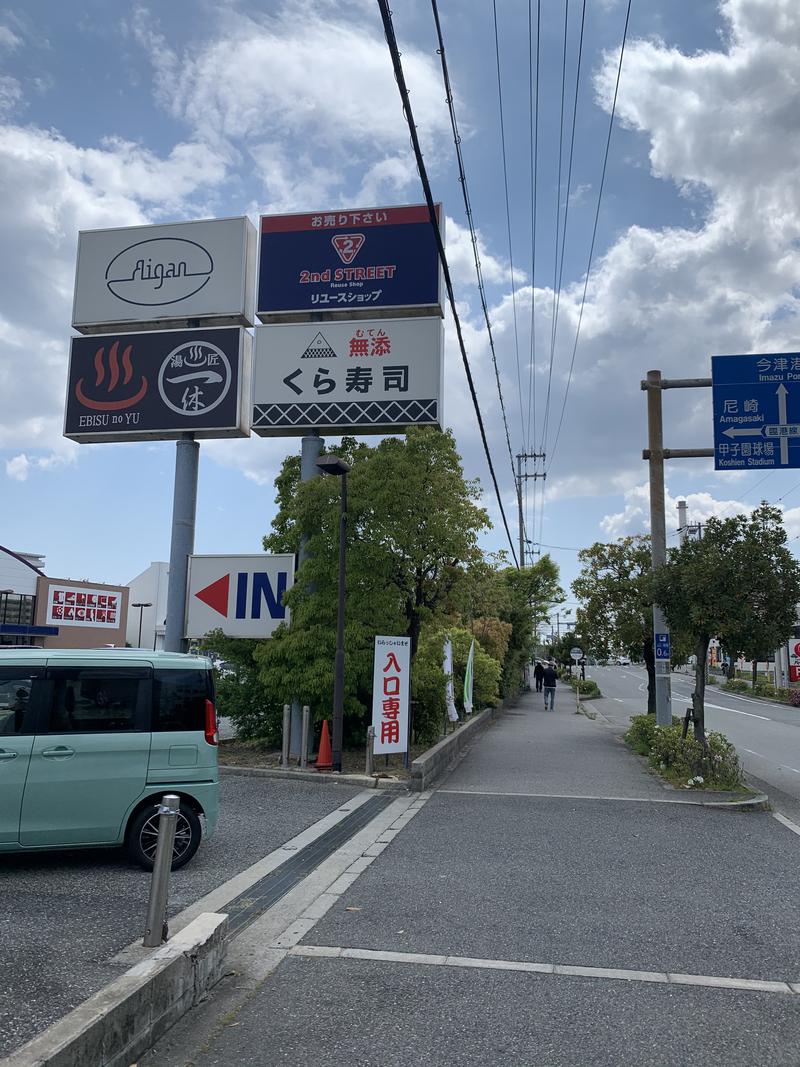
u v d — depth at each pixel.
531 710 34.44
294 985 4.83
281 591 15.02
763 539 12.55
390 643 12.81
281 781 12.34
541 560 41.22
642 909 6.38
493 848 8.33
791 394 13.88
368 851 8.16
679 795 11.54
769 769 15.66
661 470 15.80
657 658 16.36
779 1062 3.97
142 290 16.42
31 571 44.91
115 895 6.36
